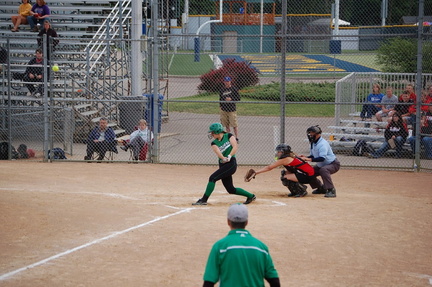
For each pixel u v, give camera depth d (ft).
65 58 154.10
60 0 166.71
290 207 73.67
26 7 148.46
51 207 68.49
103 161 111.55
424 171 107.34
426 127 116.37
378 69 222.28
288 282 47.39
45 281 46.34
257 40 274.36
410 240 60.39
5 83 138.41
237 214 33.42
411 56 166.50
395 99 127.34
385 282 48.24
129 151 126.11
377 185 93.81
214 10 319.06
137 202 74.13
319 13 265.75
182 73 246.68
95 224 62.34
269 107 192.44
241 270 31.86
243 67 195.62
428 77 129.18
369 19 270.26
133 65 141.59
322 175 81.25
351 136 124.36
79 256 52.34
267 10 296.10
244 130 154.51
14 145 129.90
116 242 56.39
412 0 245.86
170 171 104.17
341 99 137.39
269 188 90.27
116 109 144.87
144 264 50.67
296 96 194.49
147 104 111.96
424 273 50.80
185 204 74.08
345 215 69.87
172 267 50.03
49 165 106.11
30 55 154.71
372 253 55.77
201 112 185.78
